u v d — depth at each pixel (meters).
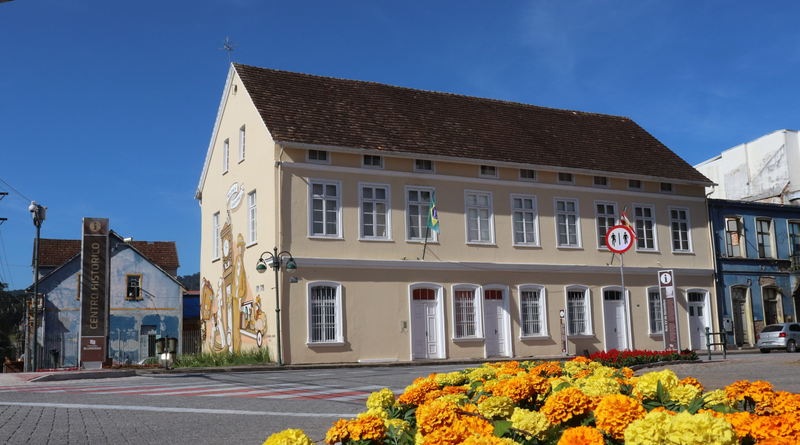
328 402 12.85
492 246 28.53
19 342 55.16
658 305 32.22
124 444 8.52
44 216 27.95
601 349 30.28
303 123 26.34
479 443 4.12
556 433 4.71
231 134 30.39
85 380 18.62
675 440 3.65
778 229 36.81
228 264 30.20
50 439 8.80
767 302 35.75
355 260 25.69
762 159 45.91
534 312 29.22
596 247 30.94
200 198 35.38
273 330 24.56
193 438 8.95
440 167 28.00
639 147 34.97
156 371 21.27
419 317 26.78
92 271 25.27
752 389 5.80
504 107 33.84
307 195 25.36
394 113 29.44
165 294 44.28
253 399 13.38
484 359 26.83
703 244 34.09
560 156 31.20
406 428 5.32
